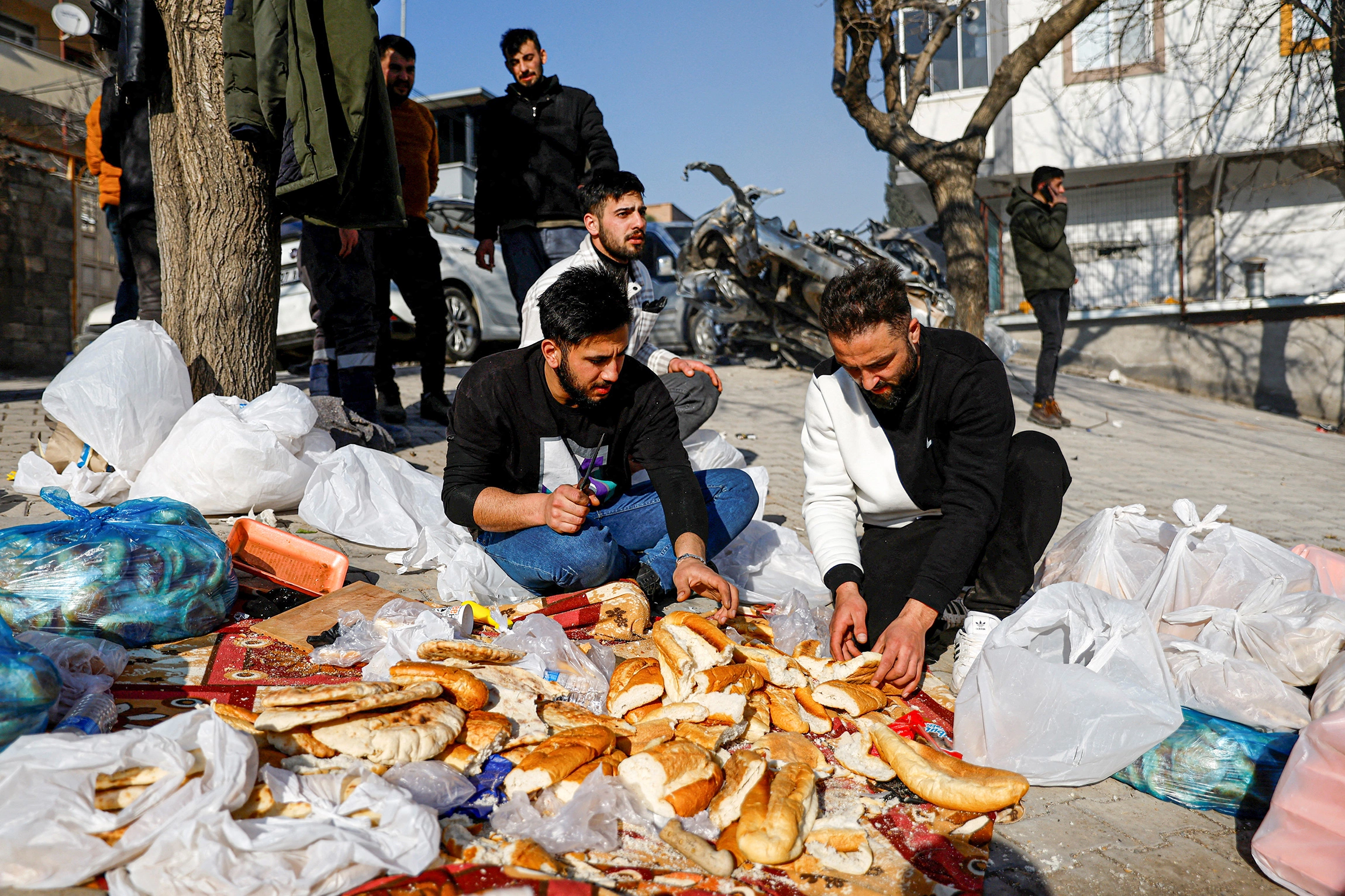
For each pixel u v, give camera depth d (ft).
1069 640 7.71
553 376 9.39
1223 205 48.91
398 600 8.85
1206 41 45.44
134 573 8.34
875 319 8.13
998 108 36.88
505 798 6.06
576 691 7.70
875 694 7.84
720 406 27.43
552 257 18.60
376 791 5.42
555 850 5.53
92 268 55.88
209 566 8.84
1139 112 47.09
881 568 9.48
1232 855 6.25
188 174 14.79
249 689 7.41
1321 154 46.03
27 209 52.11
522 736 6.66
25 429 18.10
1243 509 20.03
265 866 4.84
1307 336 43.86
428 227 20.58
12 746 5.08
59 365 53.26
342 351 17.35
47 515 12.14
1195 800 6.82
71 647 7.29
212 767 5.18
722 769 6.38
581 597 9.77
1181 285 47.09
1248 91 45.11
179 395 13.60
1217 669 7.42
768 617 10.27
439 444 19.02
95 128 22.08
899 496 9.59
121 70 14.89
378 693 6.23
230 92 13.51
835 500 9.90
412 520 13.03
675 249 41.50
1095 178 50.01
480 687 6.82
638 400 9.86
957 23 41.93
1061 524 17.40
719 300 34.71
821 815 6.20
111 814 4.90
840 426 9.66
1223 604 8.52
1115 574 9.54
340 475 12.96
